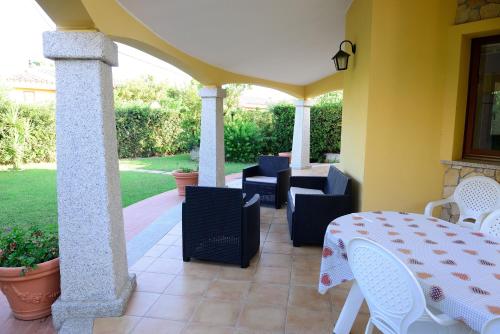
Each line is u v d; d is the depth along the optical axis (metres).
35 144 10.38
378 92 3.34
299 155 9.82
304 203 3.56
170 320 2.32
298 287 2.78
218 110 6.06
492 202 2.89
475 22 3.14
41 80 16.14
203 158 6.05
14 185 7.44
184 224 3.21
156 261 3.29
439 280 1.48
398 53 3.30
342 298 2.61
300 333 2.18
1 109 9.55
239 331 2.20
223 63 5.80
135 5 3.06
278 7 3.81
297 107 9.79
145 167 10.43
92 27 2.19
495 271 1.56
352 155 4.01
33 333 2.27
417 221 2.26
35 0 1.89
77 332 2.21
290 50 5.74
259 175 6.07
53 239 2.60
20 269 2.23
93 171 2.27
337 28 5.03
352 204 3.85
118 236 2.49
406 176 3.46
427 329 1.53
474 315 1.27
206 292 2.69
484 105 3.42
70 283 2.36
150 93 16.80
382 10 3.24
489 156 3.37
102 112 2.24
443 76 3.36
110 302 2.36
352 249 1.60
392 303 1.49
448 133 3.39
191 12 3.51
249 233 3.15
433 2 3.27
